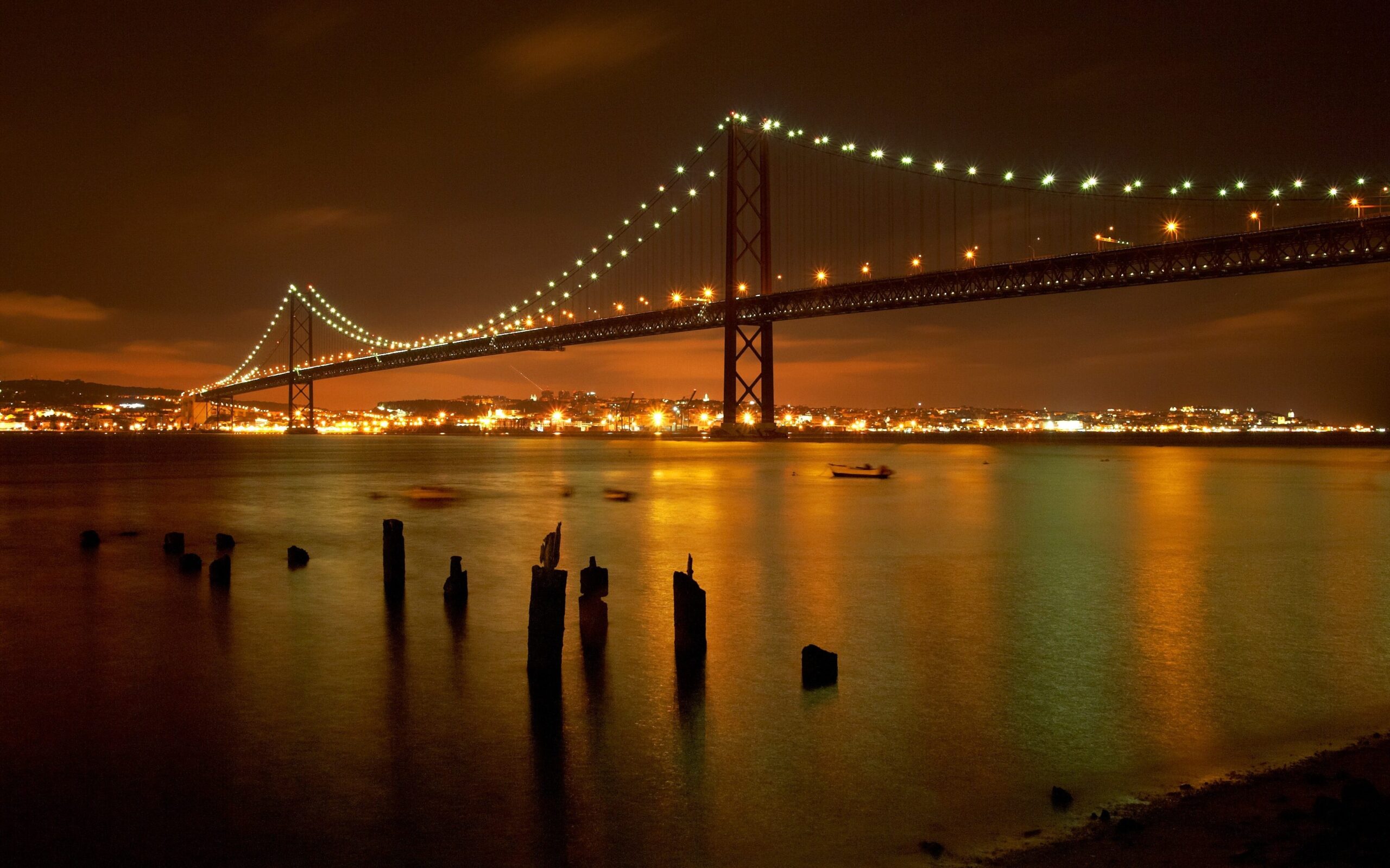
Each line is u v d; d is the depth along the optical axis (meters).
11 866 5.76
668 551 18.81
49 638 11.22
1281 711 8.30
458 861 5.84
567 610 12.74
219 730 8.06
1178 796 6.46
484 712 8.49
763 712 8.43
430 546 19.61
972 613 12.48
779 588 14.41
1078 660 10.06
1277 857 5.30
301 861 5.84
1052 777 6.93
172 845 6.03
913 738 7.75
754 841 6.05
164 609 12.91
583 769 7.20
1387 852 5.21
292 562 16.83
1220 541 19.89
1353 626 11.55
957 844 5.91
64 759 7.41
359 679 9.51
